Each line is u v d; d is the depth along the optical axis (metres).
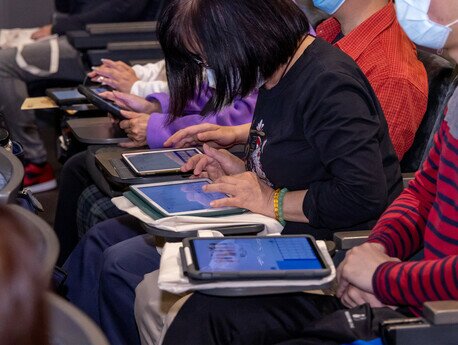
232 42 1.93
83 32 3.96
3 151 1.83
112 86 3.19
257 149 2.15
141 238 2.30
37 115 5.23
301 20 2.00
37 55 4.27
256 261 1.67
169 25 2.00
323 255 1.71
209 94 2.72
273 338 1.75
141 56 3.85
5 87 4.21
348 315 1.63
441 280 1.62
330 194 1.98
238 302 1.82
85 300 2.44
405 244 1.90
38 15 5.32
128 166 2.30
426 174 1.92
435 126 2.36
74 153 3.36
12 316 0.87
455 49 1.83
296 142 2.06
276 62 1.97
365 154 1.94
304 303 1.84
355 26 2.49
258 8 1.93
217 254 1.68
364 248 1.82
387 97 2.32
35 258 0.91
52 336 1.10
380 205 1.97
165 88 3.08
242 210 2.02
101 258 2.38
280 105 2.07
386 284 1.70
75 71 4.35
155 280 1.98
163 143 2.70
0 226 0.90
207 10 1.93
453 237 1.70
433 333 1.52
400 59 2.37
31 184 4.29
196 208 1.99
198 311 1.80
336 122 1.95
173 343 1.76
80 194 3.00
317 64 2.01
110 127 2.87
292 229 2.07
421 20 1.80
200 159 2.27
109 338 2.20
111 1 4.30
